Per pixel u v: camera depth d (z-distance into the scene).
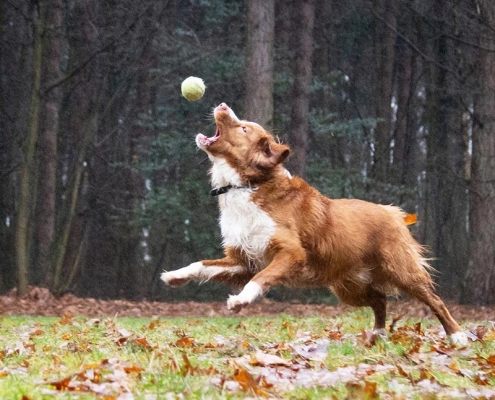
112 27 22.75
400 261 7.91
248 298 6.91
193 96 7.25
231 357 6.29
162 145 24.58
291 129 22.25
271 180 7.43
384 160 27.28
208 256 25.86
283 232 7.32
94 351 6.52
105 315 16.73
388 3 26.80
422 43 28.62
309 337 8.09
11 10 24.77
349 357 6.25
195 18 28.08
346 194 24.78
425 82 30.22
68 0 23.58
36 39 18.95
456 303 22.05
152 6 23.27
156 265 29.27
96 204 26.73
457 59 27.64
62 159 26.62
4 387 4.75
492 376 5.70
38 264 22.36
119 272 28.23
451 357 6.42
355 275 7.92
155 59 25.78
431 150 28.83
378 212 7.98
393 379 5.24
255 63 19.23
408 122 30.34
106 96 26.31
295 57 24.42
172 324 10.95
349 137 27.09
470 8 23.84
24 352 6.58
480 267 20.39
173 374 5.14
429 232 32.22
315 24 27.80
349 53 31.28
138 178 27.94
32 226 22.95
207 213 25.02
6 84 25.39
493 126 20.39
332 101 29.05
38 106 19.02
